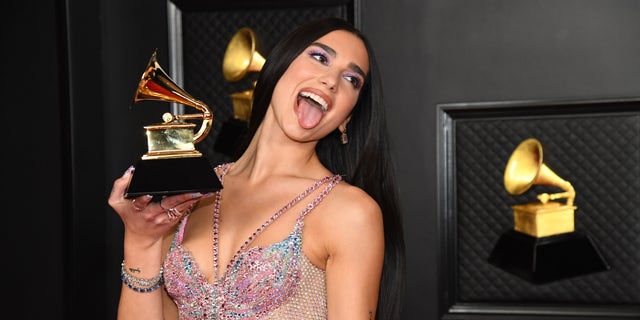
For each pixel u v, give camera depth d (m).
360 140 2.05
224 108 3.70
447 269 3.56
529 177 3.13
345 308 1.77
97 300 3.73
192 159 1.70
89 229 3.66
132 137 3.74
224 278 1.83
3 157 3.62
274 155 1.96
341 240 1.80
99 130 3.71
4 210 3.65
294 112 1.88
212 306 1.83
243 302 1.82
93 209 3.68
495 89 3.45
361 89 1.99
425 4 3.49
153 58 1.76
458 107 3.47
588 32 3.38
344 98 1.90
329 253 1.83
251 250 1.83
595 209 3.45
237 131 3.33
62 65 3.52
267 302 1.82
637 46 3.35
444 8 3.47
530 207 3.15
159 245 1.88
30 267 3.64
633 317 3.43
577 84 3.39
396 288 2.07
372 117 2.02
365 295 1.78
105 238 3.77
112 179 3.76
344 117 1.93
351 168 2.08
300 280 1.83
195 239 1.90
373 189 2.06
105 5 3.71
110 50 3.72
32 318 3.66
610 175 3.43
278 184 1.92
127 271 1.88
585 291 3.49
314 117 1.88
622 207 3.43
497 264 3.31
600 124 3.42
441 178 3.52
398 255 2.08
